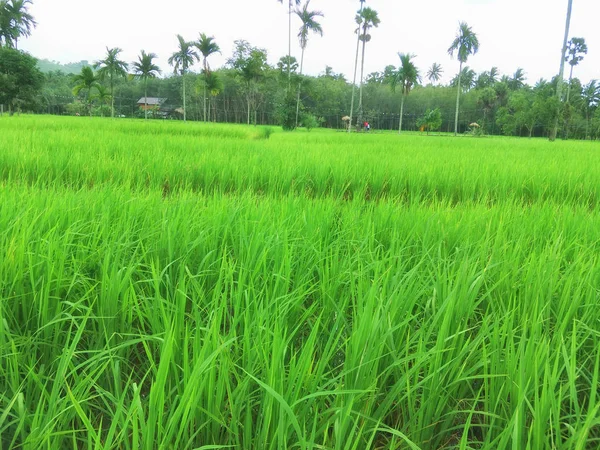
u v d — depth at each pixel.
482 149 16.47
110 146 10.10
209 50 49.81
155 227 3.27
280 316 1.95
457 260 2.83
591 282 2.50
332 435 1.57
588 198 7.18
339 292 2.58
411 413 1.66
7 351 1.86
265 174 7.27
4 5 44.88
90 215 3.66
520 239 3.29
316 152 10.51
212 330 1.70
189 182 7.08
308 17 41.03
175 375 1.66
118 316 2.22
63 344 2.19
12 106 45.72
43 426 1.50
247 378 1.60
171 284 2.39
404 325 2.05
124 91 99.62
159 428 1.41
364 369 1.68
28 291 2.40
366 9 47.22
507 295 2.49
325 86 89.75
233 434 1.60
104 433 1.79
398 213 4.04
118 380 1.68
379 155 10.71
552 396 1.44
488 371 1.96
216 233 3.16
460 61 52.09
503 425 1.71
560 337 1.76
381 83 95.88
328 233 3.49
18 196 4.07
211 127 28.06
